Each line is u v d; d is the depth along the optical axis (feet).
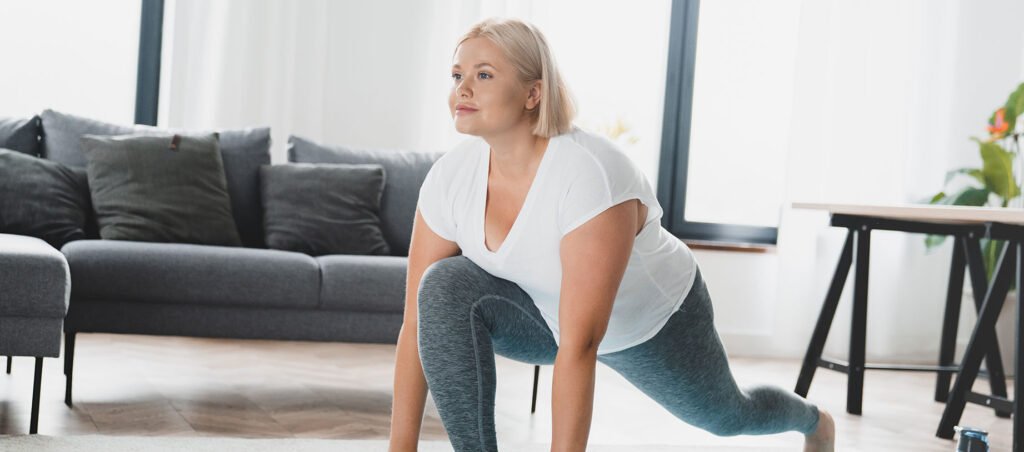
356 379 11.78
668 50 17.13
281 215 11.78
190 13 14.66
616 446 8.96
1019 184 16.34
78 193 11.05
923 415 12.16
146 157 11.21
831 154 16.75
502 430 9.46
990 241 16.33
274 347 13.79
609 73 17.08
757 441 9.91
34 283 7.87
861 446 10.12
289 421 9.19
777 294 16.72
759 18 17.49
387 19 15.70
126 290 9.30
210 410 9.39
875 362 16.98
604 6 16.97
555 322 5.55
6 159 10.68
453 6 15.79
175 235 10.99
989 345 12.43
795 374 15.08
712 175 17.51
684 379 6.15
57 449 7.33
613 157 5.01
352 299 9.98
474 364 4.96
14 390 9.58
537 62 4.94
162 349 12.87
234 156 12.09
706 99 17.42
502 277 5.34
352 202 12.01
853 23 16.72
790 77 17.61
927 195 17.03
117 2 14.85
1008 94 17.24
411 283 5.57
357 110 15.67
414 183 12.66
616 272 4.90
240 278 9.63
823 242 16.92
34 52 14.55
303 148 12.62
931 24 16.98
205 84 14.75
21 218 10.48
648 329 5.77
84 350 12.31
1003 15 17.22
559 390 4.84
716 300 16.89
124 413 8.97
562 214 4.92
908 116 16.90
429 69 15.80
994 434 11.23
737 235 17.54
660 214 5.33
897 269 16.98
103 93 14.88
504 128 4.91
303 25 15.24
